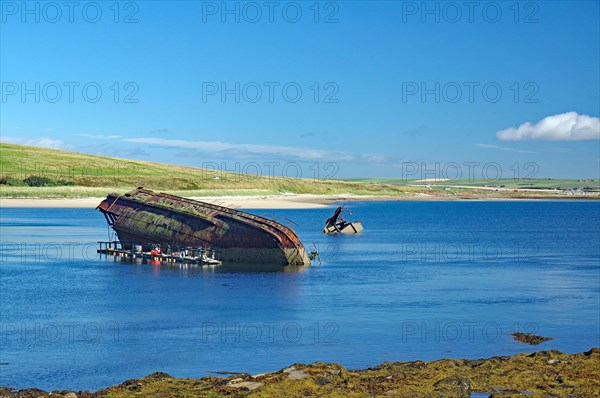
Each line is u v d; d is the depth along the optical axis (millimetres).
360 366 31359
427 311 45812
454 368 26922
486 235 123750
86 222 124750
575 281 62281
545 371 26500
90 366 31125
